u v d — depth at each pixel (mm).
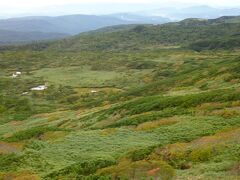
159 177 24812
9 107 133625
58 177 29109
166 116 48500
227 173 23594
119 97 100250
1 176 32844
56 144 43812
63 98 144375
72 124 67875
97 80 176750
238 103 47125
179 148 31656
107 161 31344
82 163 31594
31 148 43469
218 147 29609
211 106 48406
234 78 72812
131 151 33000
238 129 34344
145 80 162500
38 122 83250
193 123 42125
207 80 80188
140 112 56938
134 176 25938
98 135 45469
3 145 47062
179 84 89250
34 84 176750
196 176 23797
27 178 30453
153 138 39844
